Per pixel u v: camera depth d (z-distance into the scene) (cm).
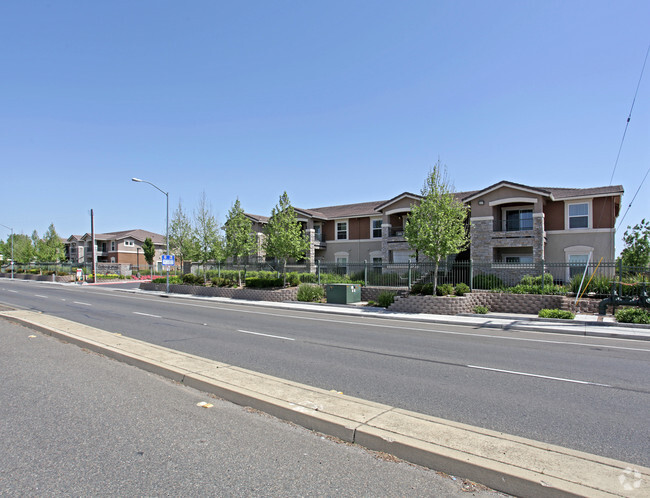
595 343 1158
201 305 2150
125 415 520
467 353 972
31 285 3959
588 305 1669
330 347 1012
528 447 412
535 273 2227
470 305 1823
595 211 2492
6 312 1416
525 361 891
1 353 848
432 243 1862
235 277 2980
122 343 901
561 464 376
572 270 2239
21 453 417
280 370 766
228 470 384
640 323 1404
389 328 1401
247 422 502
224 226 3012
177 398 585
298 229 2570
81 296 2583
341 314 1841
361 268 2514
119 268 5669
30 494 342
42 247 6519
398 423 468
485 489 360
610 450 442
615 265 1680
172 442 443
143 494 342
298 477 372
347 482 365
